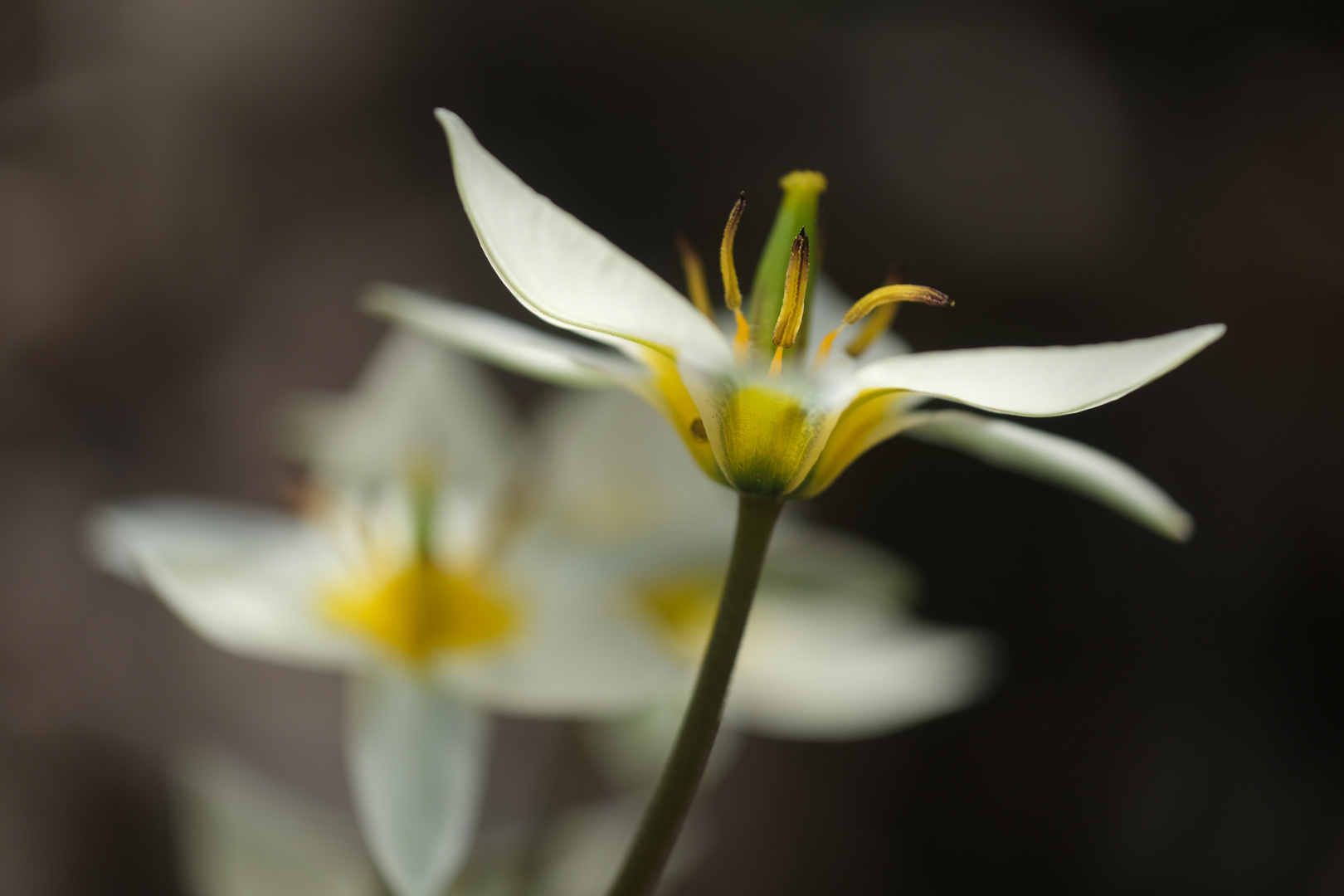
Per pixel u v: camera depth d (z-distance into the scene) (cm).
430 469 33
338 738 70
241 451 78
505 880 31
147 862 65
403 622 30
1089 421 80
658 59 91
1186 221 85
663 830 23
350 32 93
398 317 25
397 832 28
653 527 35
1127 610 77
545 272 22
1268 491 78
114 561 30
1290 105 86
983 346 82
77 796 65
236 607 30
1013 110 89
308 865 31
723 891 70
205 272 85
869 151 88
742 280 86
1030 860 73
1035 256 84
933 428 25
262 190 88
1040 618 77
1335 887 69
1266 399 80
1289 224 83
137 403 79
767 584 39
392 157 91
